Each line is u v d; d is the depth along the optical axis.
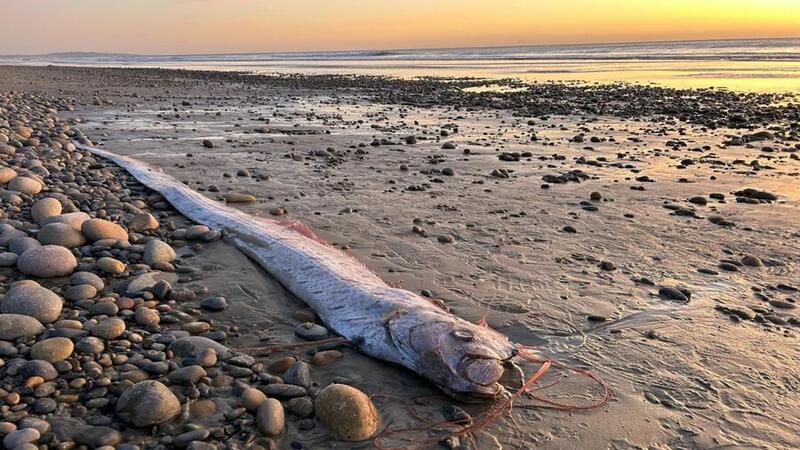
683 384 3.55
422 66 54.53
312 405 3.20
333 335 4.14
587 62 51.31
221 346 3.79
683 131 13.97
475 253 5.81
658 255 5.72
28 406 3.05
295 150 11.52
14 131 11.17
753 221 6.77
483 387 3.33
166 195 7.36
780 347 3.96
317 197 7.89
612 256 5.71
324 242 5.85
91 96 22.56
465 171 9.63
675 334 4.15
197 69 55.88
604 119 16.45
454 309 4.56
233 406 3.19
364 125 15.45
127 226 6.00
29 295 3.98
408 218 6.95
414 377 3.62
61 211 6.27
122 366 3.46
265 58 106.44
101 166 9.21
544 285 5.02
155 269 5.12
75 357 3.50
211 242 5.92
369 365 3.76
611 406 3.34
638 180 8.90
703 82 27.59
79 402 3.12
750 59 43.03
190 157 10.58
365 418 3.05
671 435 3.09
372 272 5.04
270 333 4.15
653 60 48.78
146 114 17.17
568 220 6.87
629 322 4.34
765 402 3.37
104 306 4.18
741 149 11.45
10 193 6.66
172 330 4.04
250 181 8.79
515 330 4.23
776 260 5.55
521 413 3.28
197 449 2.79
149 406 2.99
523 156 10.88
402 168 9.73
